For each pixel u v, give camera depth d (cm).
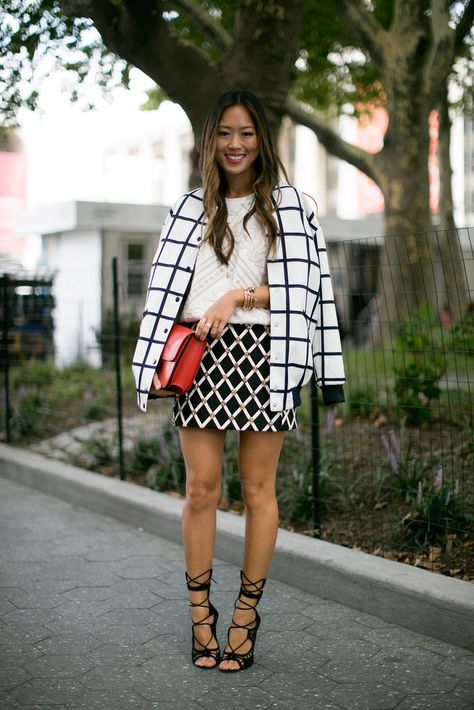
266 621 290
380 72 849
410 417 510
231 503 412
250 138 241
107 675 246
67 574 341
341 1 727
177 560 361
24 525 421
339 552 317
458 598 265
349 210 2695
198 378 242
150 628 284
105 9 427
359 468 443
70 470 494
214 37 556
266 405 240
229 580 333
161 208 1252
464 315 396
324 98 1029
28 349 805
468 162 2647
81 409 680
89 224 1189
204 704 228
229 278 242
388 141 909
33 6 420
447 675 246
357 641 272
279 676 246
